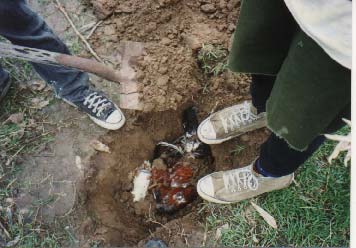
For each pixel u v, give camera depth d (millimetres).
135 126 2002
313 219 1827
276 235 1813
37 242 1819
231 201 1848
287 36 1237
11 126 1987
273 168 1607
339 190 1861
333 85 1041
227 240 1812
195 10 2137
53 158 1946
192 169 2061
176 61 2012
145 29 2111
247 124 1909
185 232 1842
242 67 1355
